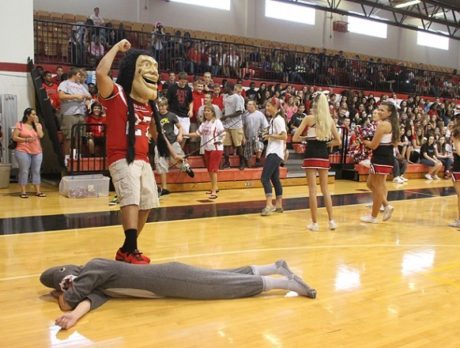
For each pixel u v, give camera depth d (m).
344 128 11.23
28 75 9.18
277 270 3.39
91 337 2.61
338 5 18.53
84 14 13.77
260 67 14.48
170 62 12.17
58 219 5.72
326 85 15.30
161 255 4.33
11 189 7.97
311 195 5.57
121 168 3.55
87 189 7.34
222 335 2.68
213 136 7.65
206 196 7.92
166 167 7.77
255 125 9.16
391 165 6.04
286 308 3.11
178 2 15.46
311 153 5.52
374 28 20.42
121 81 3.64
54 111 8.87
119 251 3.54
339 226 5.87
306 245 4.86
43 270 3.80
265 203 7.41
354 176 10.95
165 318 2.88
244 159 9.23
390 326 2.88
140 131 3.66
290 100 11.60
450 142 12.20
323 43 18.94
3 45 8.91
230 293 3.19
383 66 17.33
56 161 9.48
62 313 2.93
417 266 4.21
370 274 3.93
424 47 22.19
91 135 8.17
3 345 2.49
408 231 5.71
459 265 4.27
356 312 3.08
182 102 8.90
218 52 13.29
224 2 16.42
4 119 8.97
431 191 9.55
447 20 20.64
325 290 3.49
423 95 18.06
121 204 3.55
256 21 17.23
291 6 18.00
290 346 2.57
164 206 6.88
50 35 11.99
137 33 12.39
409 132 12.01
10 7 8.93
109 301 3.10
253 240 5.02
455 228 5.96
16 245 4.54
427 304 3.27
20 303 3.08
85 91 8.37
